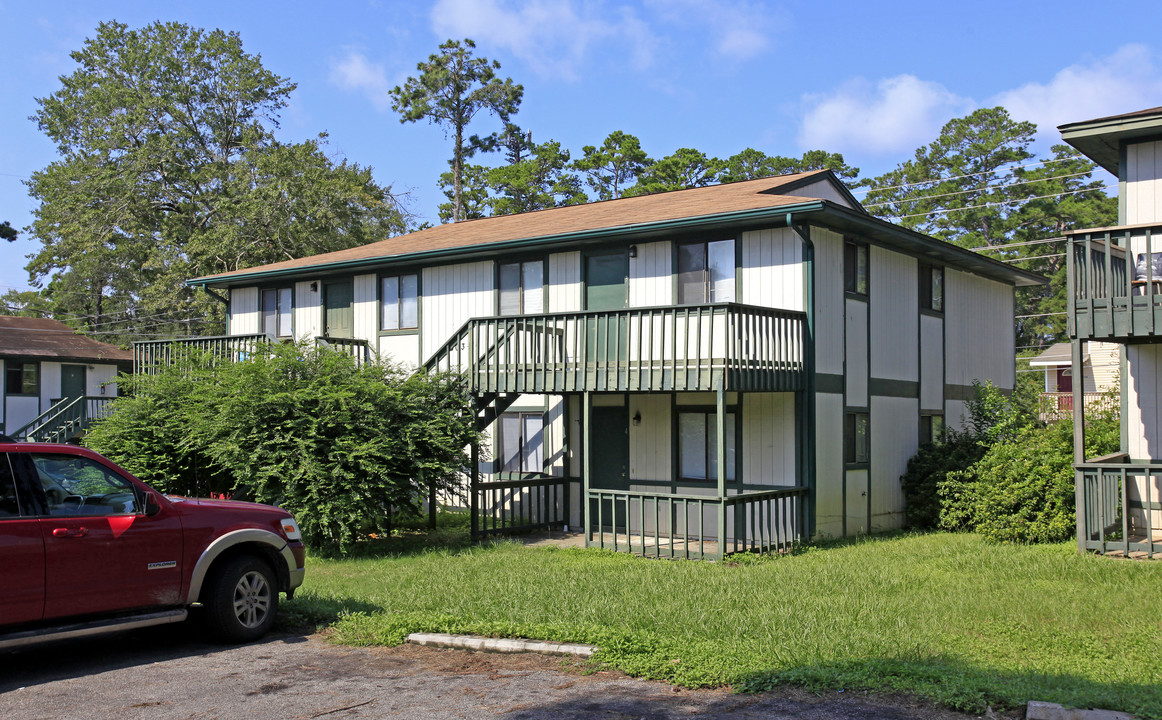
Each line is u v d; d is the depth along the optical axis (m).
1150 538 12.35
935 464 18.52
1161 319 12.18
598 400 18.22
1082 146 15.08
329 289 23.17
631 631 8.42
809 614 9.05
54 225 46.06
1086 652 7.66
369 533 16.95
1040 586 10.65
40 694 7.09
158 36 47.66
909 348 19.28
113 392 37.50
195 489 18.44
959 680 6.57
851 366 16.95
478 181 56.12
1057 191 56.00
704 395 16.88
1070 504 14.83
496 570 12.56
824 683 6.75
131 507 8.19
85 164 44.59
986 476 15.70
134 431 17.92
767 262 16.09
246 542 9.02
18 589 7.34
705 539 16.61
